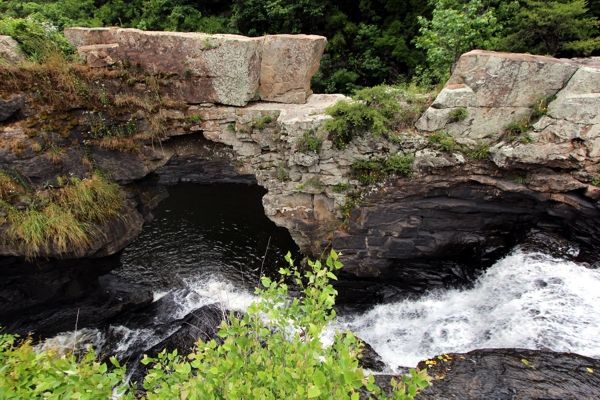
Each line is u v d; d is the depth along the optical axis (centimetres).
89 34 1006
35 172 943
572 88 870
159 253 1455
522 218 1024
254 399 355
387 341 966
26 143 927
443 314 1000
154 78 1027
